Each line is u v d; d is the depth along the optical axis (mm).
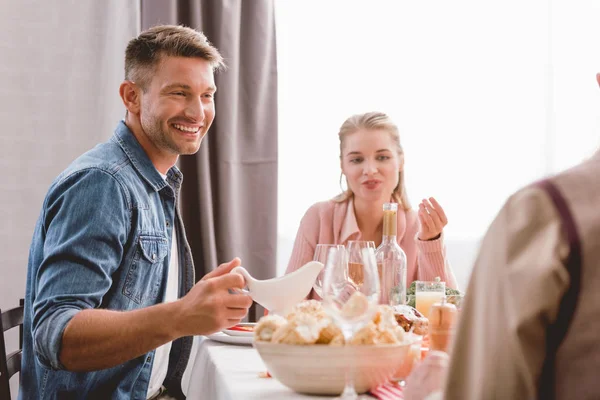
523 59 3213
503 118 3186
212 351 1309
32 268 1420
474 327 529
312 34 3020
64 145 2736
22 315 1594
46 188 2725
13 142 2697
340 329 882
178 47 1597
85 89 2752
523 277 494
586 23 3262
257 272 2799
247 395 901
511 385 487
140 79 1611
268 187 2816
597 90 3252
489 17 3182
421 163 3117
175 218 1688
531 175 3201
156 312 1143
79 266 1257
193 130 1626
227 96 2740
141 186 1471
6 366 1339
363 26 3061
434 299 1464
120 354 1165
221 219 2734
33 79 2719
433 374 747
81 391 1348
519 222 515
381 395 884
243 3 2824
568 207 506
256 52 2818
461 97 3145
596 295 487
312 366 865
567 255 492
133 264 1403
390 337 890
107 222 1316
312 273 1174
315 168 3000
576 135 3252
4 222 2684
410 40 3102
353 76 3047
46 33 2730
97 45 2758
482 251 539
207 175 2697
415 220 2230
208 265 2676
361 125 2197
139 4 2717
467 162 3145
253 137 2814
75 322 1171
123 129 1551
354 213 2236
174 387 1680
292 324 890
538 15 3230
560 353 499
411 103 3100
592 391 483
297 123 2996
